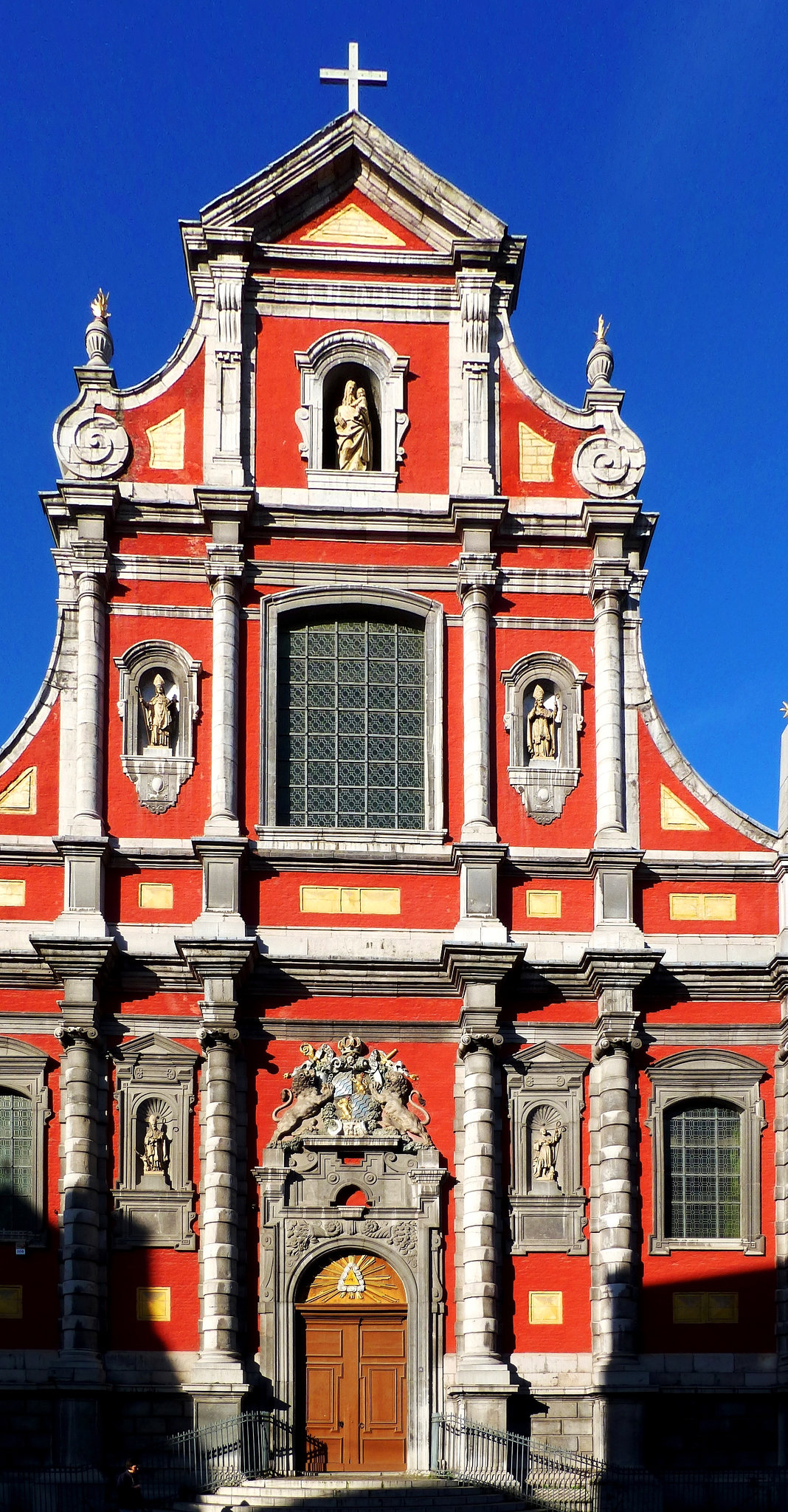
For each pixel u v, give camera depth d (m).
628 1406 38.66
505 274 45.00
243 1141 40.12
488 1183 39.75
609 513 43.12
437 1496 36.12
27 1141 39.88
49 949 39.62
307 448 43.53
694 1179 40.75
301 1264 39.62
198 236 43.97
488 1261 39.34
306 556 43.12
